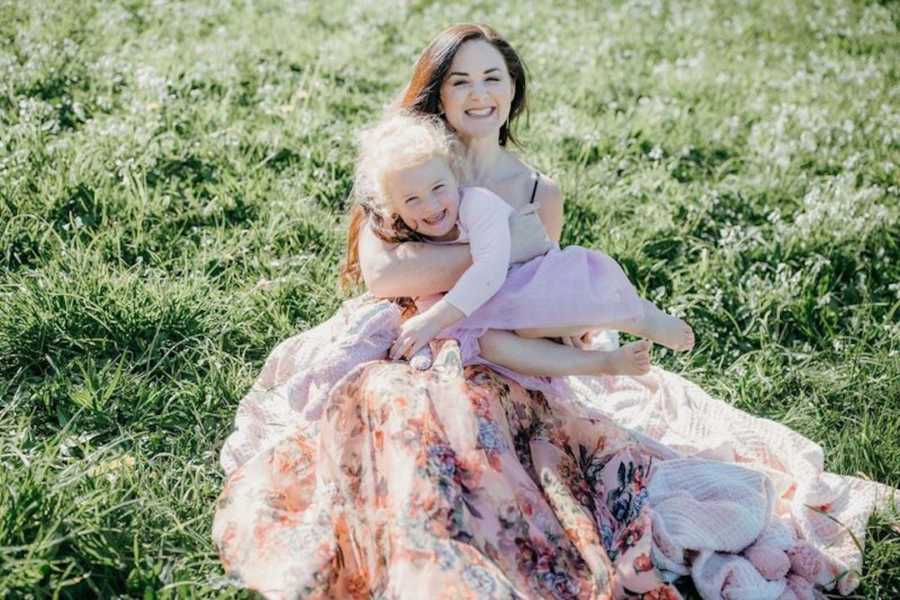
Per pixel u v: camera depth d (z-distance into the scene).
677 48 9.45
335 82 7.61
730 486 3.54
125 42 7.79
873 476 4.05
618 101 7.81
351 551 3.17
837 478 3.83
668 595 3.16
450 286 3.65
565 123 6.96
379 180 3.53
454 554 2.88
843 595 3.46
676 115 7.45
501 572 2.91
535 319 3.54
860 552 3.54
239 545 3.25
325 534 3.16
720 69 8.83
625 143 6.88
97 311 4.37
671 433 4.08
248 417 3.93
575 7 10.59
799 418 4.41
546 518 3.18
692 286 5.33
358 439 3.25
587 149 6.62
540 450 3.41
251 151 6.01
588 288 3.55
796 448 3.96
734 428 4.08
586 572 3.12
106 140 5.79
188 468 3.71
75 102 6.39
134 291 4.54
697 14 10.77
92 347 4.31
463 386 3.24
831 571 3.46
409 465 3.03
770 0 11.51
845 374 4.71
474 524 3.02
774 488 3.59
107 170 5.59
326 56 8.00
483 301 3.51
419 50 8.53
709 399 4.25
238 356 4.45
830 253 5.60
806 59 9.55
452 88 3.84
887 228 5.83
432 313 3.48
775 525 3.55
